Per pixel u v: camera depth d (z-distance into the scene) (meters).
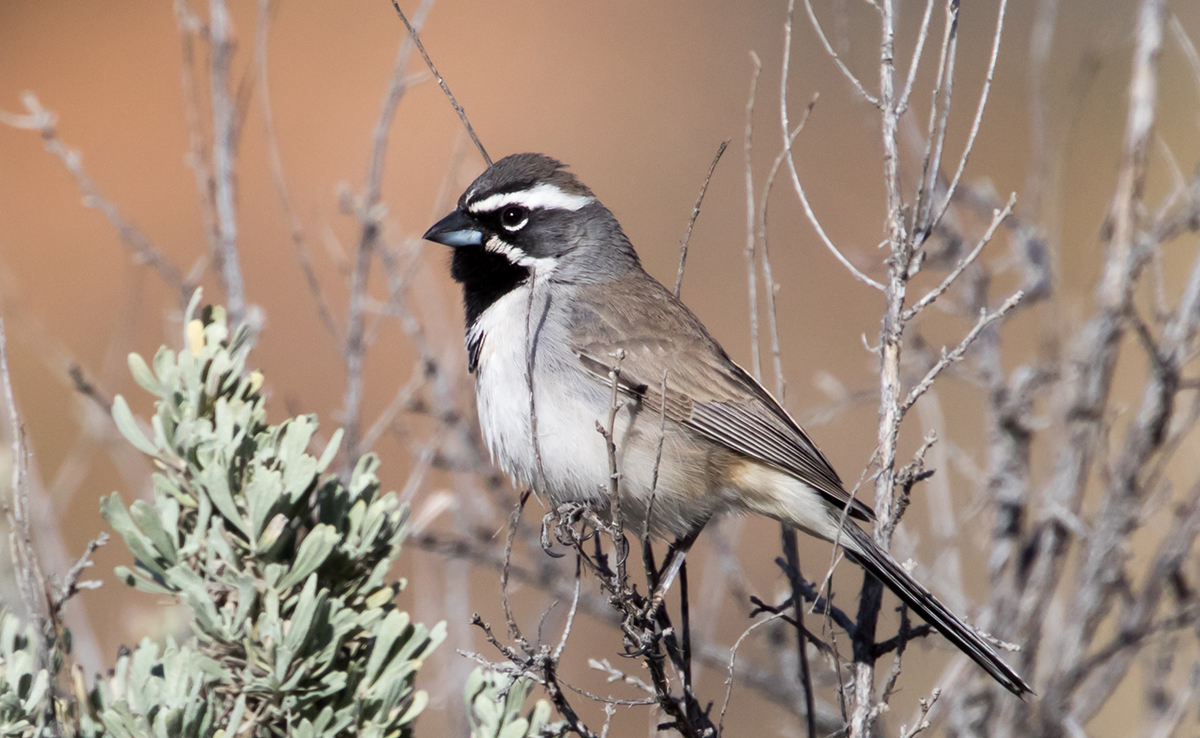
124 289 20.45
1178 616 10.60
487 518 11.20
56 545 8.90
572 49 27.55
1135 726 13.43
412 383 10.63
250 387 6.83
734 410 9.12
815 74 26.38
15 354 18.69
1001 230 17.11
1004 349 16.78
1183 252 14.93
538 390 9.05
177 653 6.11
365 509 6.58
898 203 7.59
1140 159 10.93
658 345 9.15
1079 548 11.23
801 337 21.55
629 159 25.00
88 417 10.91
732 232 23.64
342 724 6.08
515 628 6.34
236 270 10.16
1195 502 10.98
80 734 6.06
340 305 20.92
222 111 10.28
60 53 25.91
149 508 6.21
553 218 9.58
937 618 7.87
